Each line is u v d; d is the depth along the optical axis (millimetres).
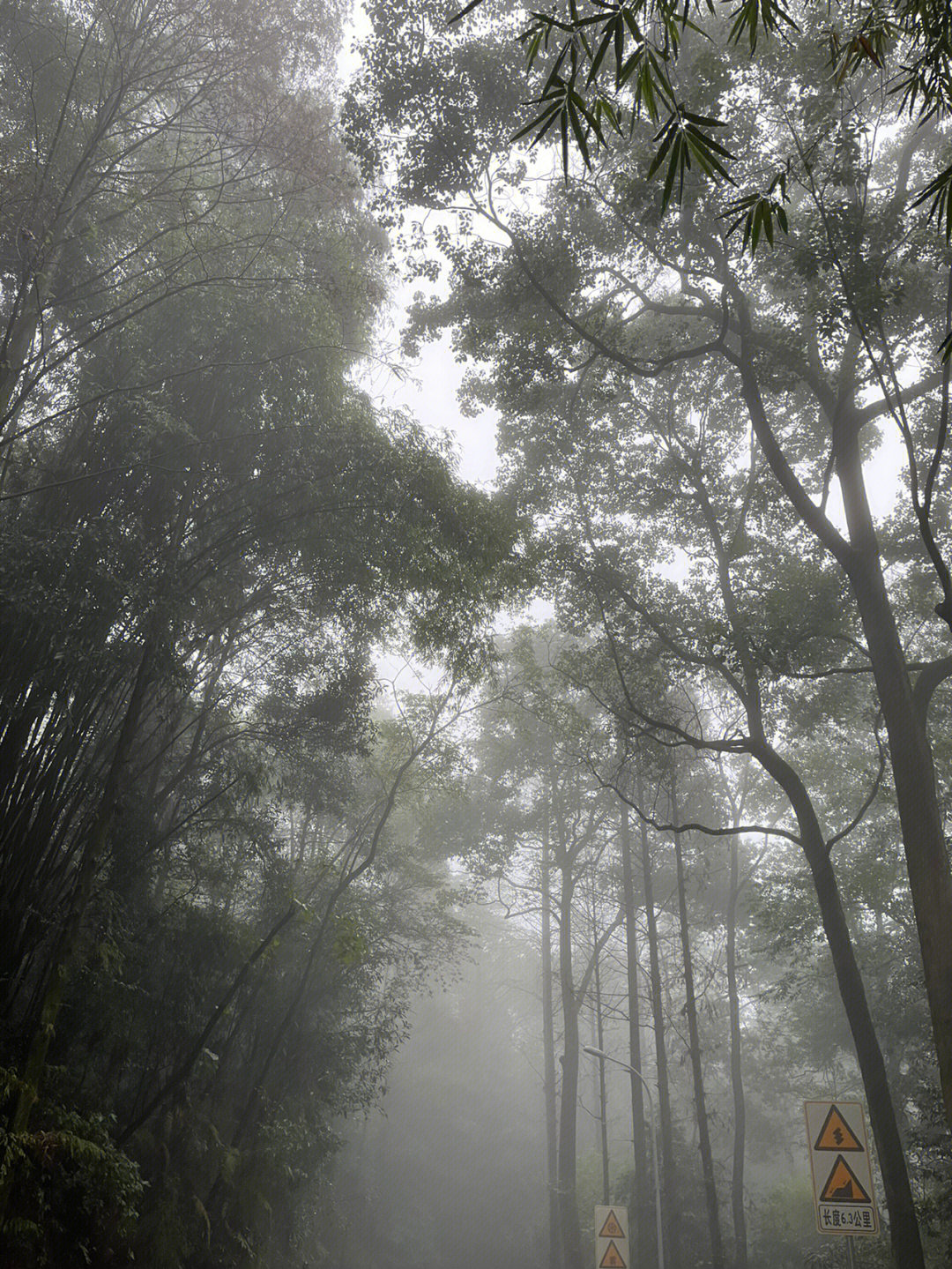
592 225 16359
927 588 20078
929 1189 23109
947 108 3865
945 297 14906
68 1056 12898
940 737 21875
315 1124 18953
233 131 14438
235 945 16484
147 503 13477
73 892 11586
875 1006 29031
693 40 15109
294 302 14117
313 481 14188
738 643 16516
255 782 16391
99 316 12406
